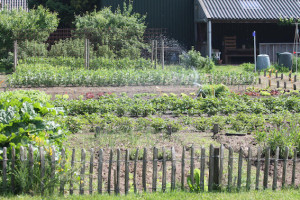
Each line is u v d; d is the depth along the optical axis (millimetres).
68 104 13977
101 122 11828
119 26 29797
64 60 24547
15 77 19672
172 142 10664
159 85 20953
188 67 26828
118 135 11164
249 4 32188
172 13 35000
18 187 7293
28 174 7227
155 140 10742
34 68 21797
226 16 30312
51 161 7223
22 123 7789
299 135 9609
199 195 7281
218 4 31844
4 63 26234
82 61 24375
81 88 19719
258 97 17672
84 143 10484
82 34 28922
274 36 35500
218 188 7656
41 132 7797
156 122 11719
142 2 34719
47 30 28984
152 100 15203
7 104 8312
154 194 7297
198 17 33469
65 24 36750
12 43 27734
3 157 7164
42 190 7145
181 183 7621
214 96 16641
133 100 15258
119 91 19031
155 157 7496
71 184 7328
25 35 27938
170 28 35031
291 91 18047
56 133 8242
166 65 27828
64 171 7320
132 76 20781
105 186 7848
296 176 8531
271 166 9039
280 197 7266
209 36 30203
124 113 14500
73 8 36438
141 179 8234
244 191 7609
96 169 8680
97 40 28672
